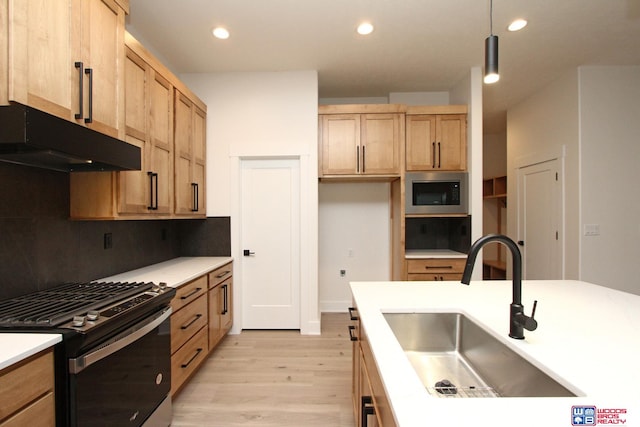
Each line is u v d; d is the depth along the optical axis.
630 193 3.06
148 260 2.57
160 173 2.20
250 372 2.40
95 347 1.20
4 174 1.41
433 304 1.38
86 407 1.16
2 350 0.95
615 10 2.21
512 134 4.16
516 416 0.60
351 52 2.79
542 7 2.17
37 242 1.57
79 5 1.38
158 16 2.26
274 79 3.14
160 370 1.66
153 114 2.09
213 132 3.14
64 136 1.13
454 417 0.60
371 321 1.17
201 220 3.16
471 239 3.17
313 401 2.03
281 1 2.11
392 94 3.74
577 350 0.90
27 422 0.98
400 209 3.26
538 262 3.67
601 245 3.06
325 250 3.87
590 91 3.05
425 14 2.26
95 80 1.49
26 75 1.12
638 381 0.72
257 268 3.26
